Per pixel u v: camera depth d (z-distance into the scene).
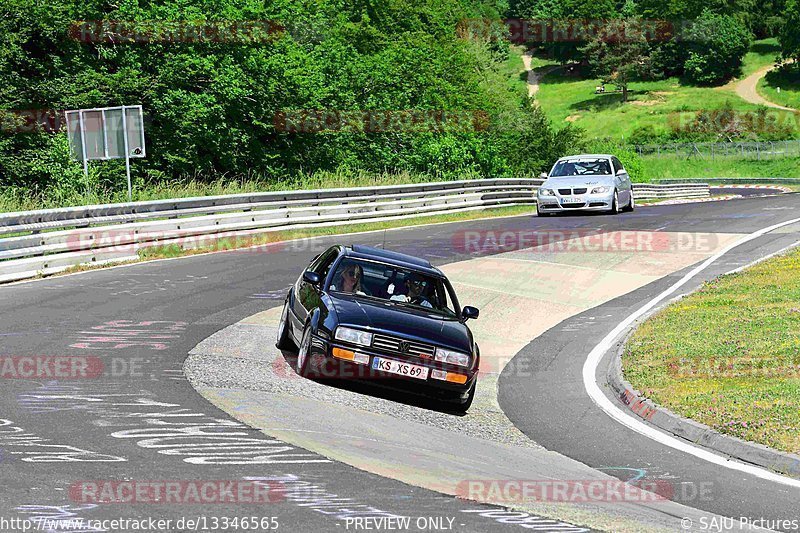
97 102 56.62
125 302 24.39
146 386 15.71
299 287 19.62
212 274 30.06
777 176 140.12
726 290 27.94
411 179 65.56
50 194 47.94
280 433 13.33
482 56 112.69
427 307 18.23
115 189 53.97
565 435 15.55
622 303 28.03
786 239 37.22
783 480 12.90
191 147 60.19
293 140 67.12
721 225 42.28
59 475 10.63
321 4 87.81
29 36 56.03
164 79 60.28
